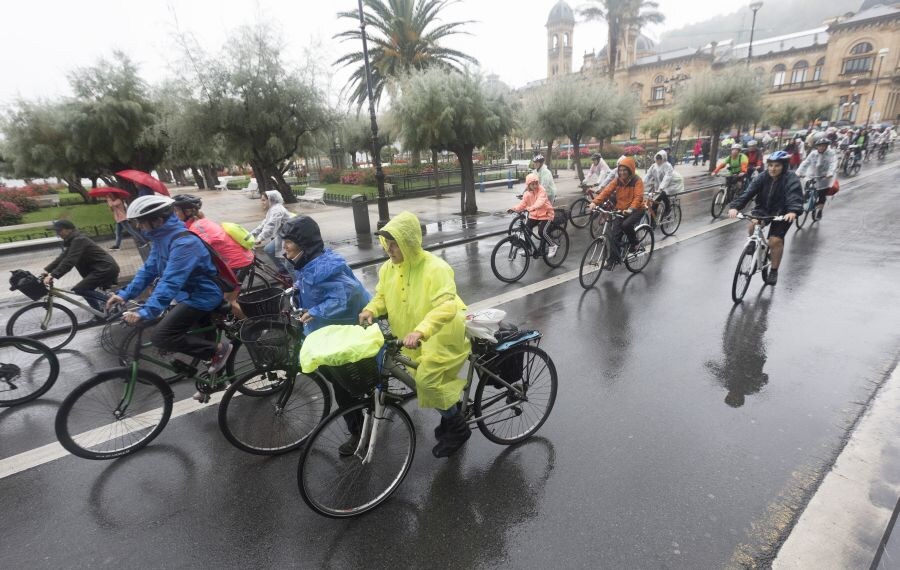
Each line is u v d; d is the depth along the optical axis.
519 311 5.98
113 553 2.59
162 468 3.27
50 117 14.27
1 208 17.70
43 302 5.48
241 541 2.64
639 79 69.88
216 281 3.63
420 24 24.80
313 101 13.73
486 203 16.80
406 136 13.59
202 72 12.35
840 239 8.71
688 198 15.61
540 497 2.84
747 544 2.42
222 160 14.80
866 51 58.47
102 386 3.49
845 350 4.47
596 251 6.79
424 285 2.65
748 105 22.06
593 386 4.08
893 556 2.30
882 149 25.09
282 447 3.41
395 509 2.81
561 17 80.94
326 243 10.61
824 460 3.00
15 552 2.61
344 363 2.39
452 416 3.02
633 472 3.00
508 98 14.05
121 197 7.12
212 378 3.73
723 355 4.52
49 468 3.31
